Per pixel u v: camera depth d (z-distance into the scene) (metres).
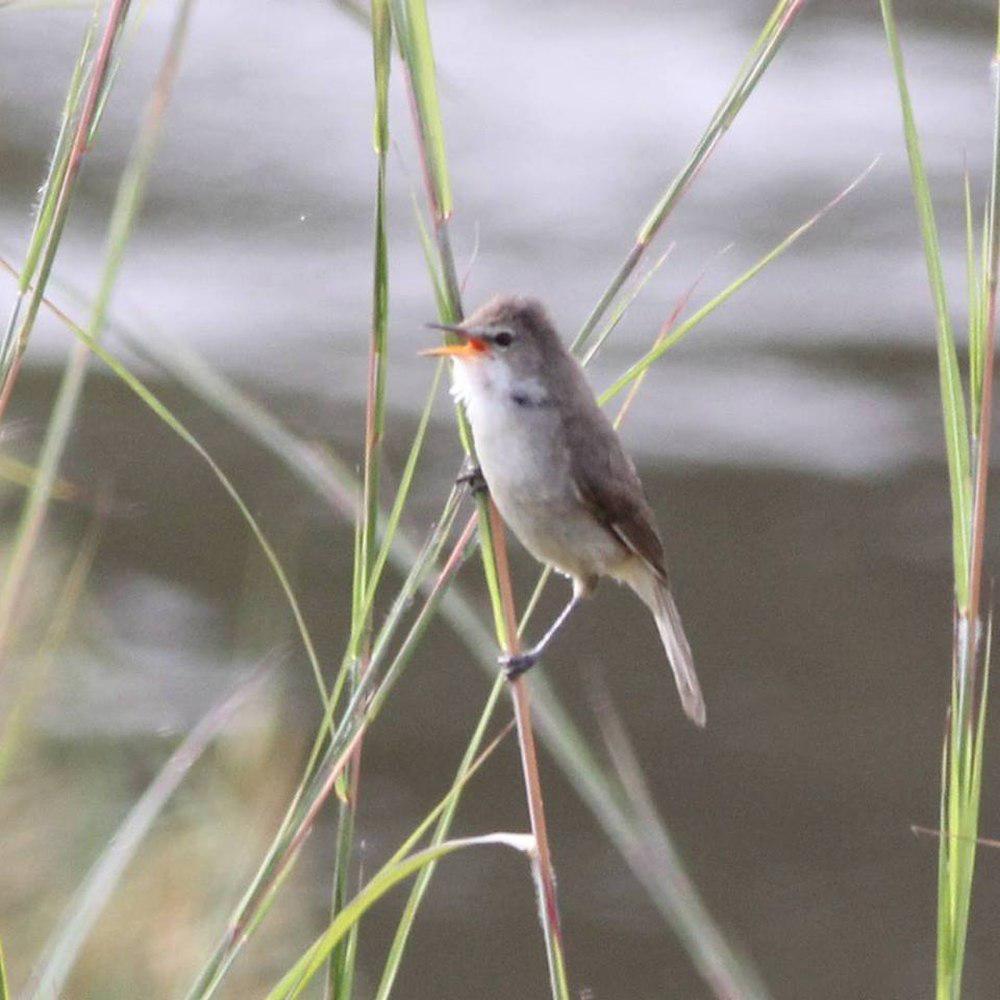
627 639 17.02
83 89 5.55
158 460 18.75
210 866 8.66
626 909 13.44
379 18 5.42
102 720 12.31
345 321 21.47
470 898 13.56
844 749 15.15
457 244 22.86
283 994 5.08
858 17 29.08
